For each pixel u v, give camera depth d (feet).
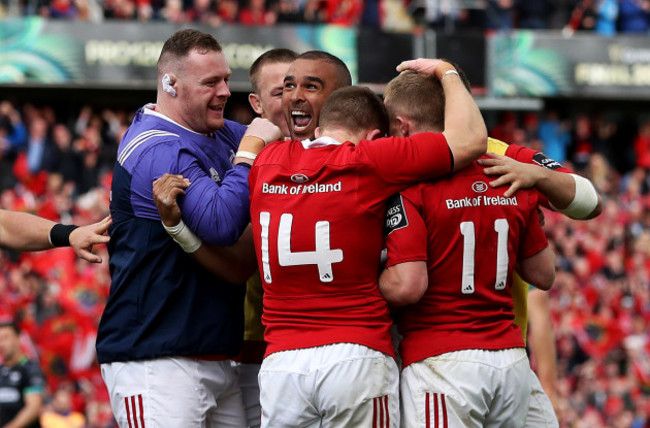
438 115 46.91
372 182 44.37
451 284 45.21
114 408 50.08
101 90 175.73
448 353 44.73
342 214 44.21
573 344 152.66
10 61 157.48
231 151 53.52
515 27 180.86
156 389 48.60
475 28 173.68
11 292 136.15
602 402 147.43
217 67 50.26
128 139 50.37
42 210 153.99
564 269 163.43
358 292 44.52
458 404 44.32
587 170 186.91
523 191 46.52
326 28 164.86
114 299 49.96
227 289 50.34
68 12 163.53
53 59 158.92
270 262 45.03
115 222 50.72
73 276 139.33
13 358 95.55
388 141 44.70
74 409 129.29
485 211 45.27
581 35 177.47
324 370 43.50
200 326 49.19
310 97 50.70
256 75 57.57
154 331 48.93
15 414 95.09
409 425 45.16
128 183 49.44
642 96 179.83
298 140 51.67
